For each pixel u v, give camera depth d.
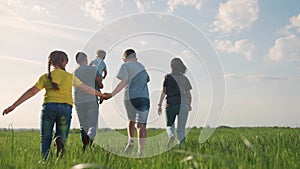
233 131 11.61
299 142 6.06
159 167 3.94
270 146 5.58
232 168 3.40
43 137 5.54
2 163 4.14
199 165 3.81
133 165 4.26
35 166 4.16
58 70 5.66
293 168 3.59
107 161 4.34
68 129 5.67
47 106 5.51
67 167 4.03
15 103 5.48
